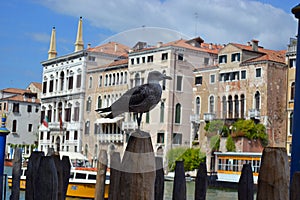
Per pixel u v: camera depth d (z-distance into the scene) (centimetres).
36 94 8900
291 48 4853
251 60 4969
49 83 6194
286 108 4841
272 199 411
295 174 397
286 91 4869
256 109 4838
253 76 4931
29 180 716
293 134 582
